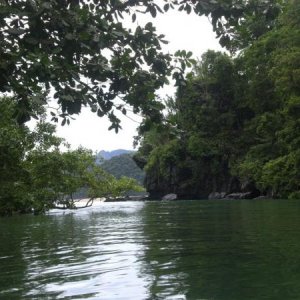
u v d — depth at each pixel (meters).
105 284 5.27
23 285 5.38
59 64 3.78
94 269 6.26
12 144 17.31
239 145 50.53
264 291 4.67
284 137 36.03
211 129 52.53
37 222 17.75
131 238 10.02
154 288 4.97
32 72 3.81
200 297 4.52
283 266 5.91
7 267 6.74
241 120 52.81
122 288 5.03
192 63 4.66
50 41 3.60
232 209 21.23
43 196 22.53
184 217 16.81
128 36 4.25
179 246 8.27
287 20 36.59
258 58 43.94
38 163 22.42
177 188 55.88
